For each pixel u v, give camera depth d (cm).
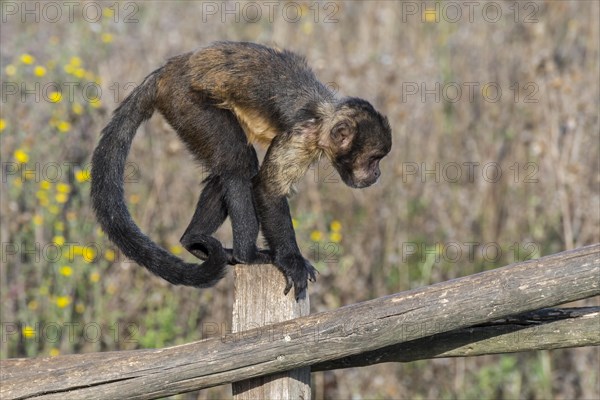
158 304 1415
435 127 1788
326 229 1608
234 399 859
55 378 813
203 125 1018
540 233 1680
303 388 860
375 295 1576
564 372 1559
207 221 1042
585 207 1570
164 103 1038
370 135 1052
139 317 1416
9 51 1678
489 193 1730
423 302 789
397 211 1655
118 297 1409
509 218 1720
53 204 1402
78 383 812
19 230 1413
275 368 816
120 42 1772
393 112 1730
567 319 834
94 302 1411
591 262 748
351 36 2131
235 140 1021
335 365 890
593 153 1648
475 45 1977
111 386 812
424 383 1532
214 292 1452
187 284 912
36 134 1461
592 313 828
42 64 1661
